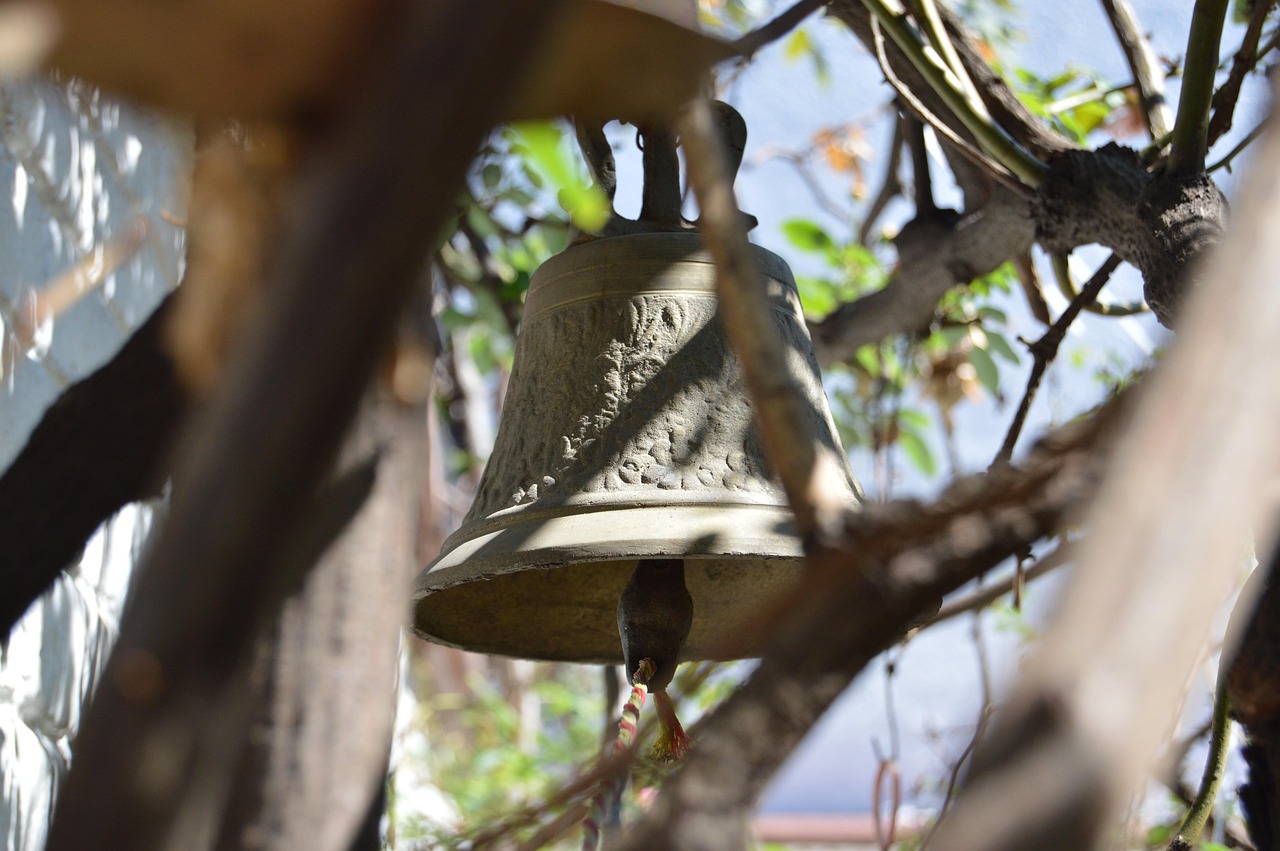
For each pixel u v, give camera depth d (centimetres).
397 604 62
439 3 41
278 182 53
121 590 231
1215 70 145
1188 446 46
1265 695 94
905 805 259
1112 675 43
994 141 174
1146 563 44
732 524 133
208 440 42
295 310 41
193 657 41
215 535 41
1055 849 41
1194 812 130
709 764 53
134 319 241
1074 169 168
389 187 40
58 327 197
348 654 60
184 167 64
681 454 141
